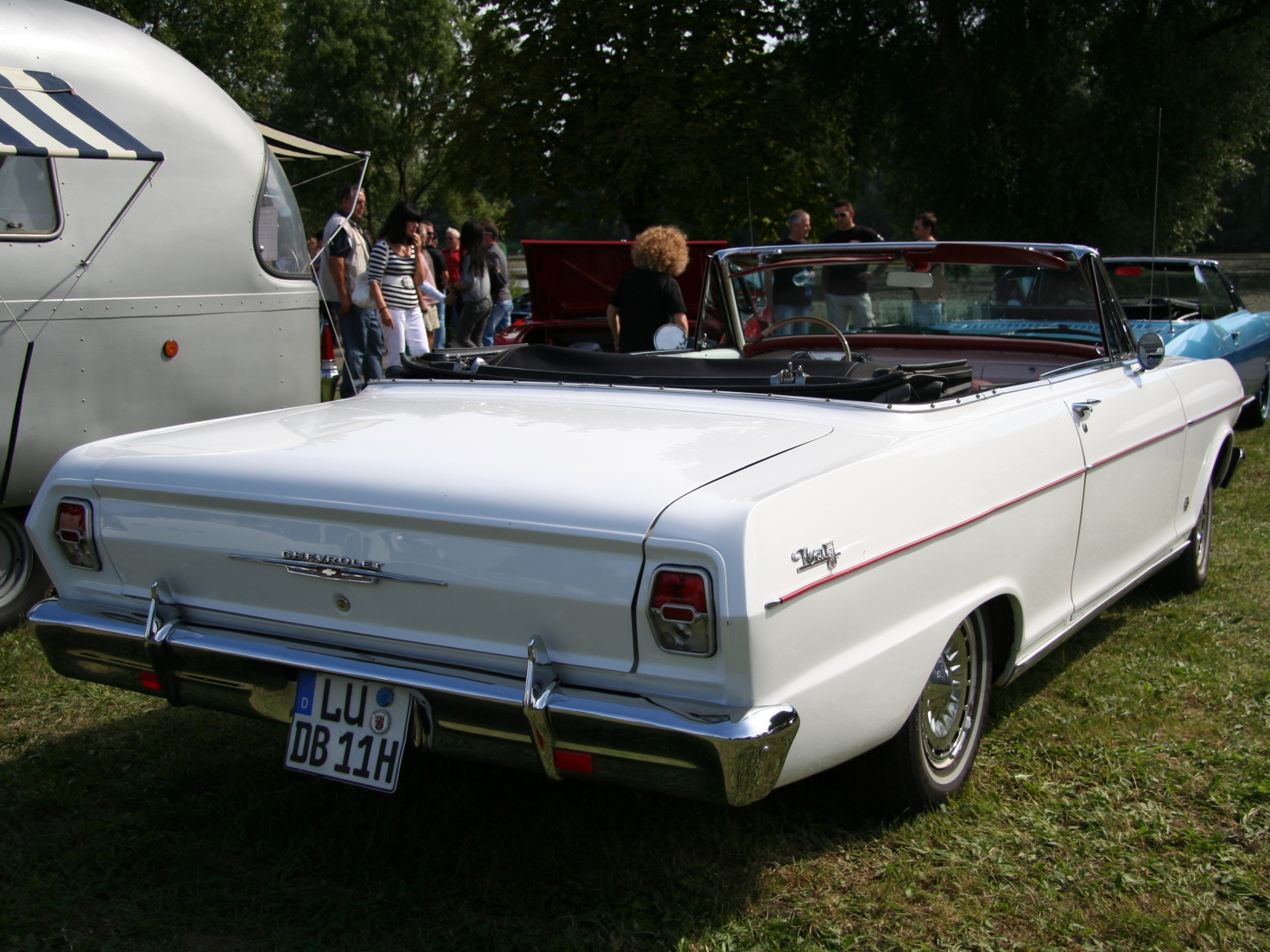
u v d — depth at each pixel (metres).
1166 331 7.59
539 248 8.96
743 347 4.56
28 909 2.42
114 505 2.60
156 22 27.48
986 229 19.09
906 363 4.22
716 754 2.00
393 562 2.26
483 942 2.30
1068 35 17.95
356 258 8.45
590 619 2.11
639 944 2.31
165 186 4.73
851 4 20.19
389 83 37.81
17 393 4.31
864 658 2.33
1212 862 2.67
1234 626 4.43
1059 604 3.29
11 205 4.26
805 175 21.61
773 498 2.11
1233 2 18.09
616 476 2.24
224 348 5.06
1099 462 3.37
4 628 4.38
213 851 2.71
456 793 2.96
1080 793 3.00
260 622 2.48
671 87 19.88
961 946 2.33
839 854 2.69
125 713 3.58
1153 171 17.48
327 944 2.32
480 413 2.96
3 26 4.29
